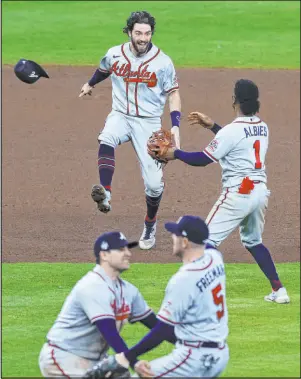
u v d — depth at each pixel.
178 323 21.78
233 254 38.28
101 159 37.72
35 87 73.19
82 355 22.52
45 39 92.12
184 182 50.34
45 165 53.31
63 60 83.19
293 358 26.66
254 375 25.45
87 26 98.69
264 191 31.33
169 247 39.19
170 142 31.62
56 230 40.97
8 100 69.31
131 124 38.28
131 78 37.81
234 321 29.94
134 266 36.06
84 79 75.81
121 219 43.03
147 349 21.73
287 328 29.31
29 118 64.62
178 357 21.81
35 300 31.78
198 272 21.72
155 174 37.84
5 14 104.88
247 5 111.50
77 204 45.66
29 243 38.94
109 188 37.12
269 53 88.69
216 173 52.50
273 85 75.62
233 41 93.62
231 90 73.25
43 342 27.73
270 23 102.00
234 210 31.06
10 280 33.88
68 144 58.19
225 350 22.12
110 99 70.25
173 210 44.72
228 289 33.44
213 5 111.19
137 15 37.41
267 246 39.38
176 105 38.28
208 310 21.78
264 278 34.78
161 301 31.58
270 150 58.25
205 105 68.38
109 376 21.75
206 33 96.88
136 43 37.38
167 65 38.00
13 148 56.97
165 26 99.50
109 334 21.80
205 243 22.22
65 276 34.50
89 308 21.95
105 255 22.23
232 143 30.73
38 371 25.41
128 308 22.67
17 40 91.19
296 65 83.88
